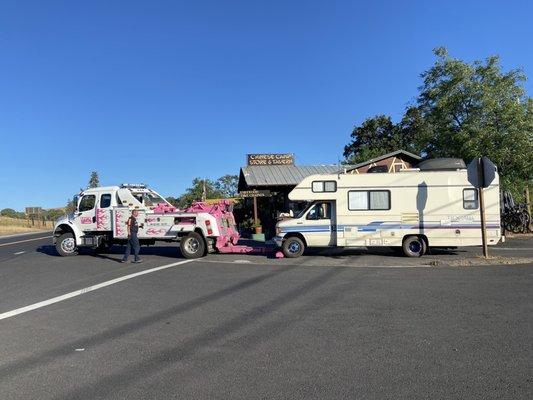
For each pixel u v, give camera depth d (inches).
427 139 1100.5
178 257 733.9
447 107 1044.5
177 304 380.2
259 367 230.5
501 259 606.5
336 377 214.8
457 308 340.8
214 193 3070.9
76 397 199.8
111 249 900.0
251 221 1115.9
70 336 295.3
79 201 792.3
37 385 214.4
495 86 1013.2
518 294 386.3
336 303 366.6
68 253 791.1
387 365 228.7
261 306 363.9
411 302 364.5
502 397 190.1
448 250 769.6
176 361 242.8
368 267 572.4
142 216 738.2
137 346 270.2
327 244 696.4
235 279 499.5
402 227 685.9
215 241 730.2
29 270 621.3
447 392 195.8
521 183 1026.1
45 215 2704.2
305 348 258.1
